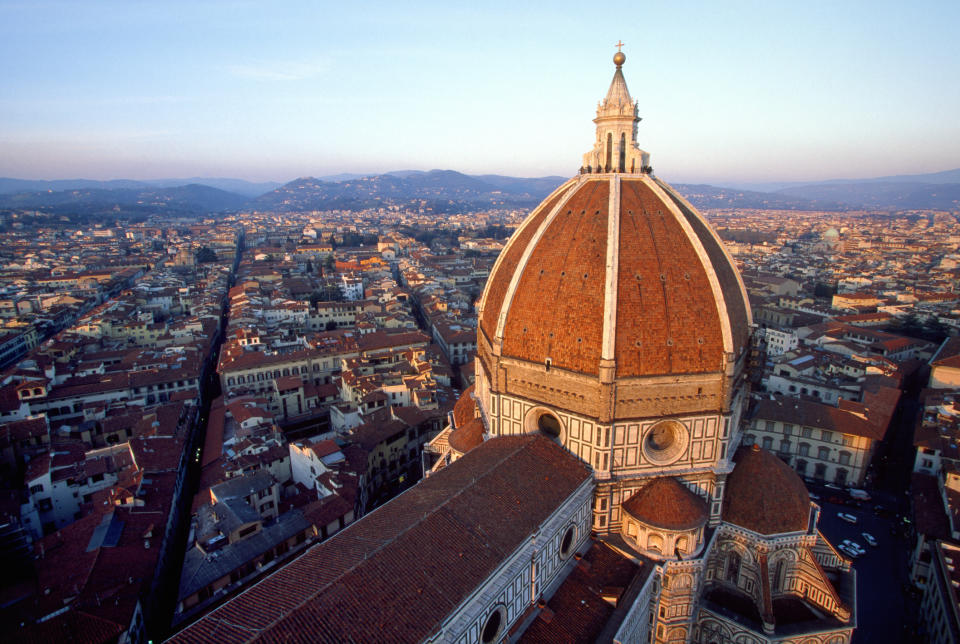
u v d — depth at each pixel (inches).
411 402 6190.9
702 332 2719.0
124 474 4618.6
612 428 2706.7
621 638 2239.2
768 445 5477.4
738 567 2997.0
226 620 1731.1
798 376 6702.8
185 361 7209.6
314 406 6742.1
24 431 5083.7
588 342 2709.2
